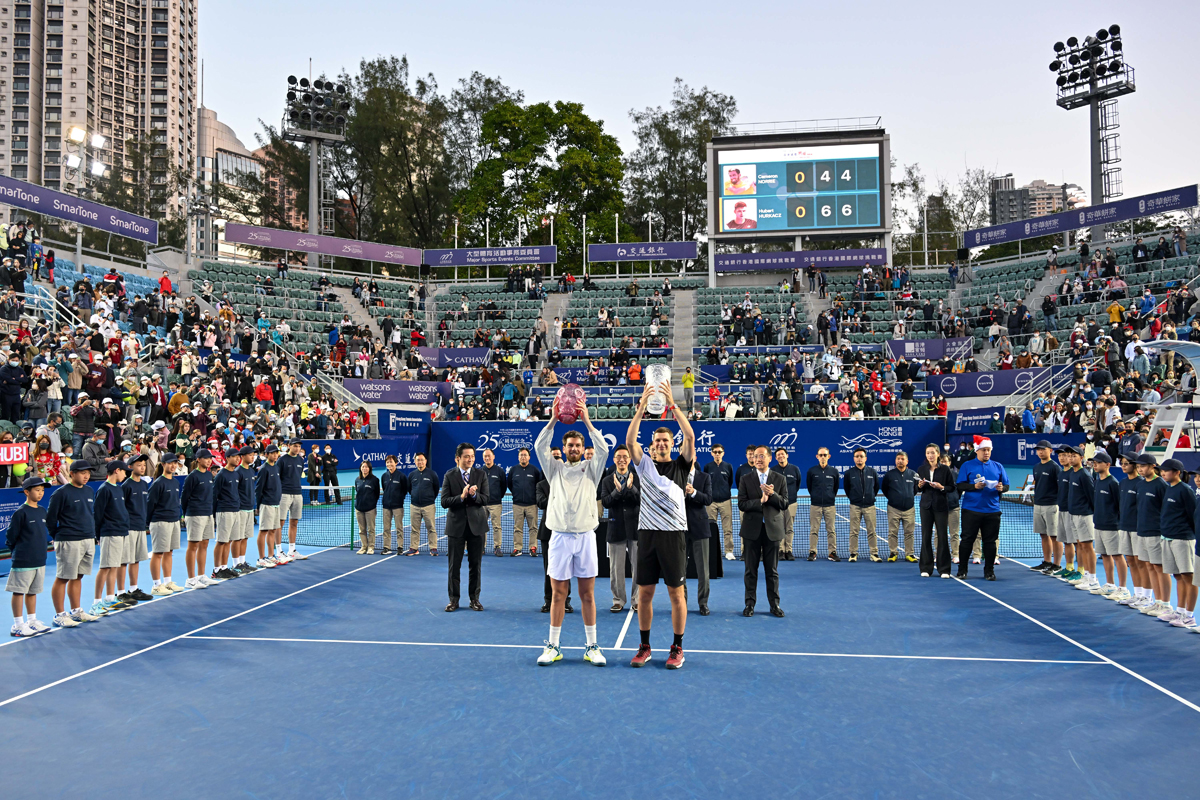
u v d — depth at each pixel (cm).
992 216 6169
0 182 2688
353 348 3356
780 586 1207
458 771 516
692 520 1010
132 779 507
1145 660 781
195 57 17525
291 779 505
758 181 3881
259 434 2248
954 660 782
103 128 15650
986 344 3344
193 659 795
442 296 4197
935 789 488
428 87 5622
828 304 3825
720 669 751
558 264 5016
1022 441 2042
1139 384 2294
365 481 1608
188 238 3747
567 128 5153
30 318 2194
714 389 2922
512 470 1602
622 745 558
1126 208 3441
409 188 5741
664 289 4009
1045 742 564
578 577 770
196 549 1202
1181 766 523
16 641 872
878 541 1766
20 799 479
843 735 577
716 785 493
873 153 3803
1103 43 3794
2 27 14600
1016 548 1598
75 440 1714
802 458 2191
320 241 3953
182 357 2431
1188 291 2866
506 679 720
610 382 3244
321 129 4266
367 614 1012
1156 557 958
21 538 895
